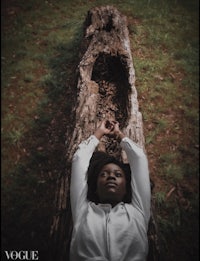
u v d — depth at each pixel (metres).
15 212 3.68
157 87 5.15
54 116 4.74
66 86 5.12
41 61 5.61
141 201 2.52
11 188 3.91
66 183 2.90
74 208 2.48
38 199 3.82
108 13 5.03
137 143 3.15
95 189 2.66
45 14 6.69
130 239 2.27
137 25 6.40
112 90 4.03
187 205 3.76
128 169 2.77
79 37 5.97
